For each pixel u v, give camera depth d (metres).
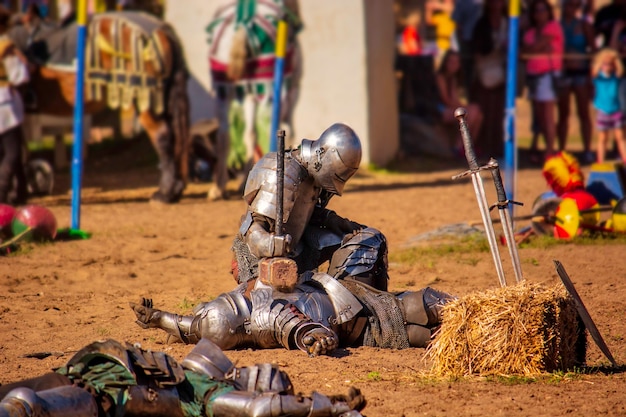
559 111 52.59
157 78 36.47
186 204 38.00
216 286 22.05
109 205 37.88
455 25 55.19
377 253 15.92
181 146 37.44
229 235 30.16
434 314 15.19
